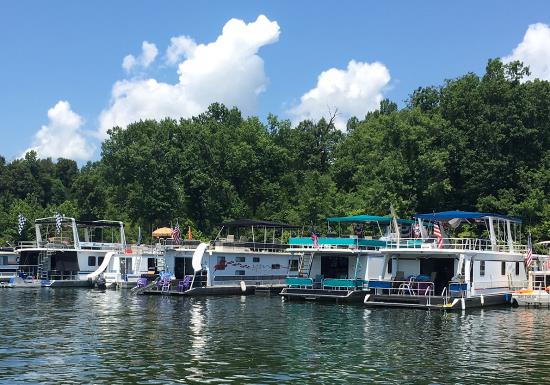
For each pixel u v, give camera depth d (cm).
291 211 8669
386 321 3478
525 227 6944
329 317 3644
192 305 4312
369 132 10175
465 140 7762
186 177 9625
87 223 6638
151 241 9125
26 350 2480
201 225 9700
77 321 3369
